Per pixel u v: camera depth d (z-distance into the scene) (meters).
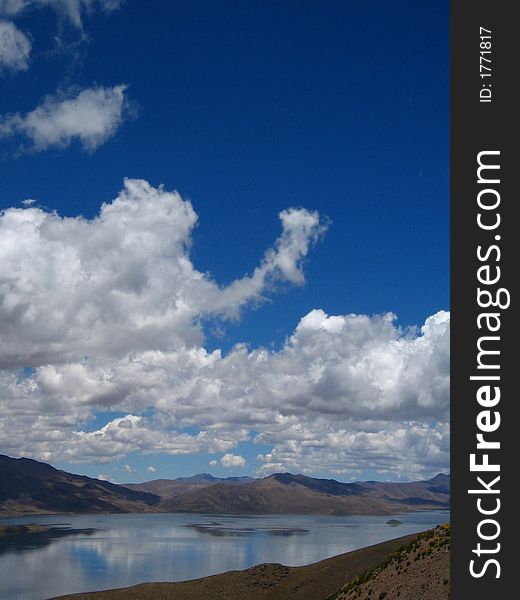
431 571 50.59
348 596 57.56
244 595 113.69
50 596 173.88
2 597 172.25
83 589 184.38
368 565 113.50
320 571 115.69
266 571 123.94
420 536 63.53
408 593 48.19
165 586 123.44
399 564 57.69
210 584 121.38
